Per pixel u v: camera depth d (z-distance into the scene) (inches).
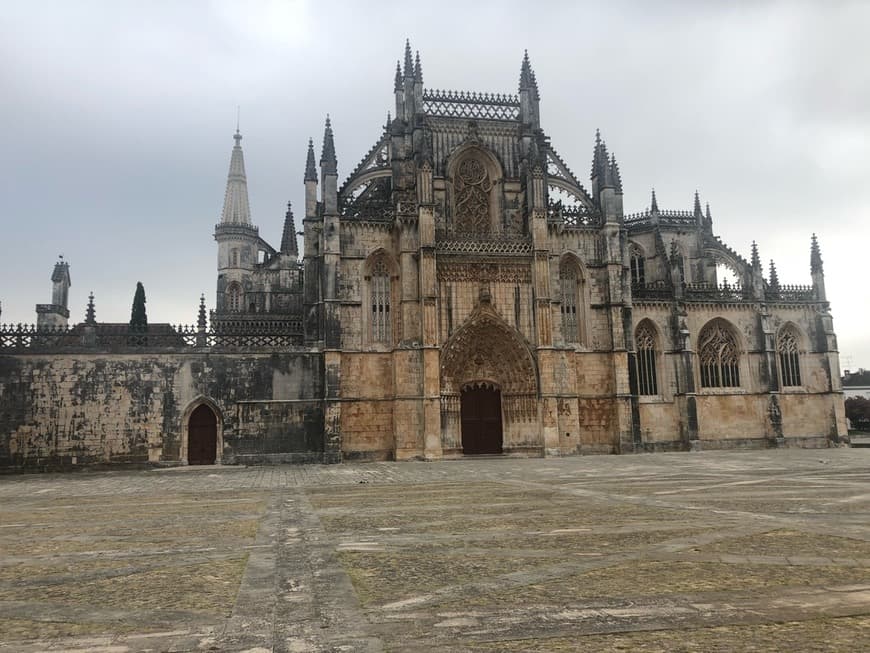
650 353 2925.7
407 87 2760.8
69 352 2230.6
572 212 2787.9
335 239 2477.9
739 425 2952.8
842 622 391.2
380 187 2832.2
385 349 2524.6
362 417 2474.2
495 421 2645.2
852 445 3169.3
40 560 617.9
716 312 3016.7
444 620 409.7
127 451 2231.8
